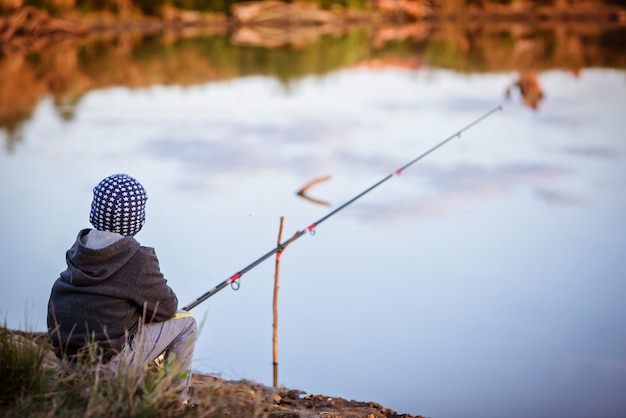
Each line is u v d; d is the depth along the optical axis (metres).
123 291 3.19
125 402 3.00
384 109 15.49
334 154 11.63
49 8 29.33
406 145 12.20
